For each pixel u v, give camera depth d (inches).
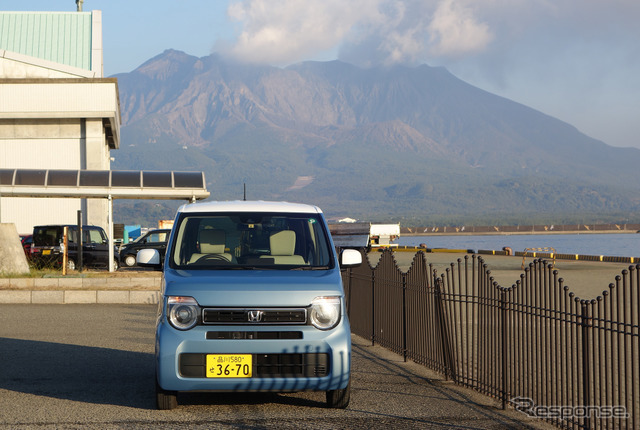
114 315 639.1
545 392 295.7
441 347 381.4
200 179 1101.7
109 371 375.2
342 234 2158.0
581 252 3467.0
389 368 405.7
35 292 746.8
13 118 1638.8
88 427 264.4
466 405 311.4
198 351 270.7
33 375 363.3
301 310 275.4
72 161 1663.4
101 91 1646.2
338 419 280.4
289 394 327.3
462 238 7519.7
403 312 438.9
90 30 2127.2
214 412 289.6
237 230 320.5
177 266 306.5
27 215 1608.0
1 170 1054.4
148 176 1083.3
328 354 275.6
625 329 247.9
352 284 577.0
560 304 280.4
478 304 344.5
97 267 1138.0
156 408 295.1
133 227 2679.6
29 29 2113.7
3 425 266.7
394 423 275.9
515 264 1770.4
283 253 314.7
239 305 273.0
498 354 323.0
